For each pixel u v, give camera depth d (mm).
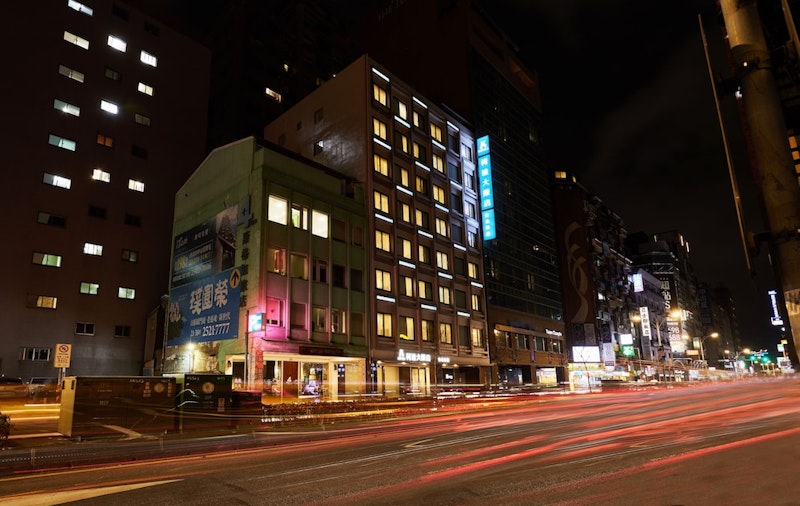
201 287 34125
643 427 15109
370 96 41844
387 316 38188
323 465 10234
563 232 70688
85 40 48812
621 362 78812
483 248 51312
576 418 19266
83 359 43312
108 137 48656
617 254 86188
